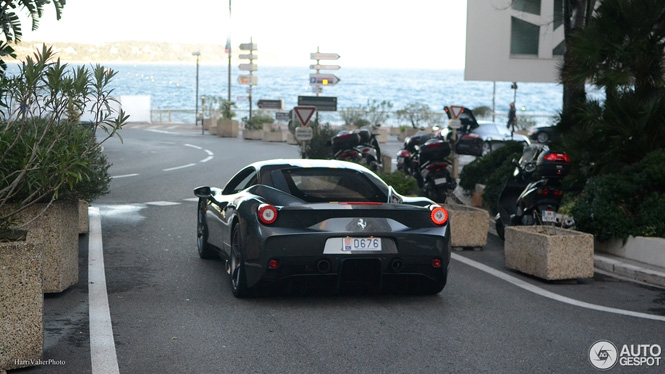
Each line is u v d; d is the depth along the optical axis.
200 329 7.12
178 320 7.43
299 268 7.93
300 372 5.94
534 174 11.97
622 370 6.20
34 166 6.65
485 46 25.53
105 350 6.40
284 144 43.12
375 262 8.04
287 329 7.19
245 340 6.79
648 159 12.07
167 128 59.22
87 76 6.23
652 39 13.69
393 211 8.16
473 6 25.53
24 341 5.88
